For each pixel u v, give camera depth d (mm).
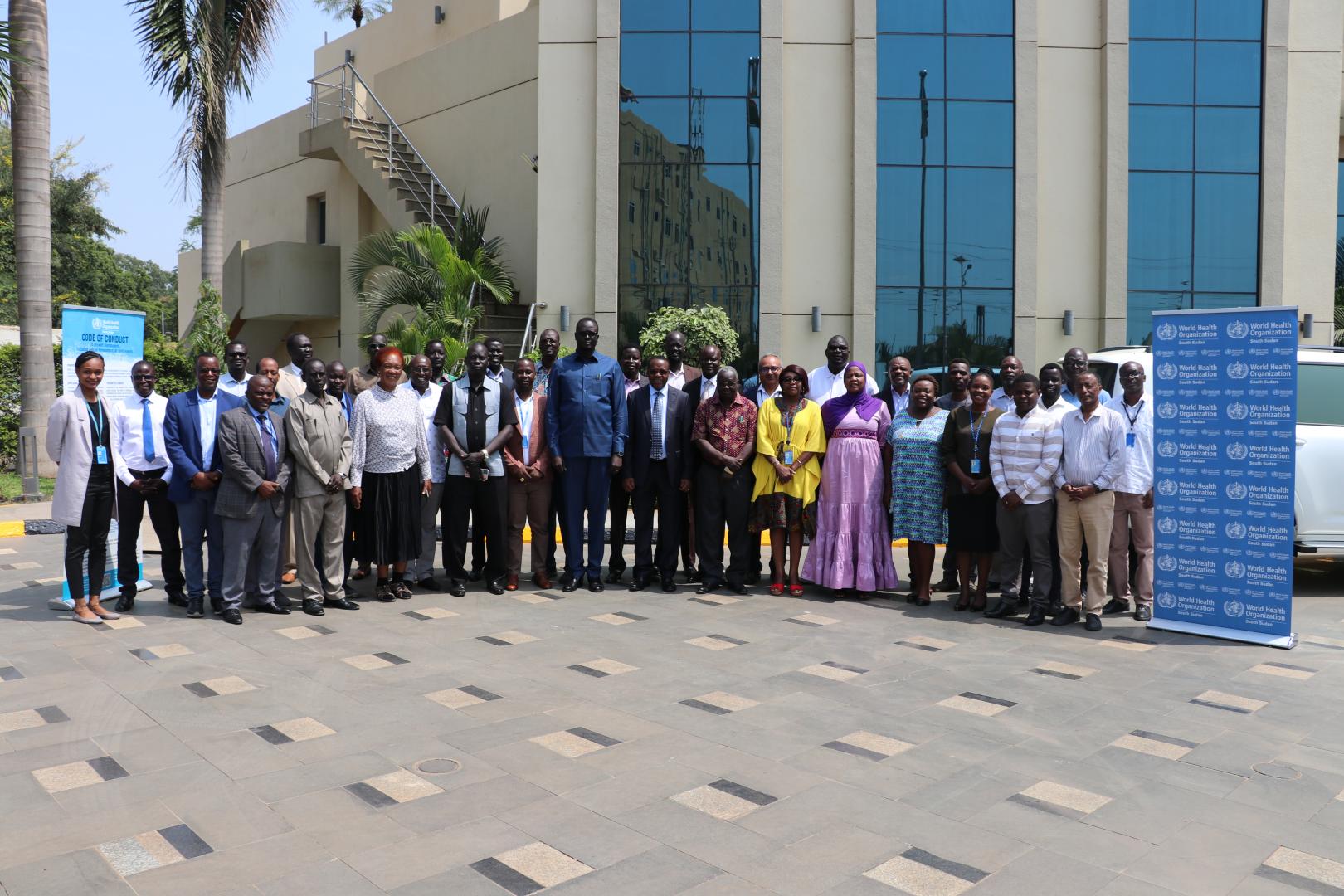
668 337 8766
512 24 18797
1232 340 6535
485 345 8094
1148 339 15469
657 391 8117
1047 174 15539
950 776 4207
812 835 3637
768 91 15180
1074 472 6875
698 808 3857
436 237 15578
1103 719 4949
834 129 15398
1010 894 3230
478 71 19625
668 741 4586
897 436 7680
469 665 5801
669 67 15297
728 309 15438
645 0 15289
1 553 9469
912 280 15469
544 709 5016
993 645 6438
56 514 6715
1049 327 15586
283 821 3717
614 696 5242
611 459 8078
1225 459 6602
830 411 7918
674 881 3293
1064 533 6961
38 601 7457
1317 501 7977
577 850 3508
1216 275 15469
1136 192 15414
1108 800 3979
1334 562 9898
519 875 3320
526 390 8086
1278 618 6418
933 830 3689
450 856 3447
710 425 7938
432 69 20750
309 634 6539
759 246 15312
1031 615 7008
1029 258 15375
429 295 15961
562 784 4078
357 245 21125
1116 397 7613
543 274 15531
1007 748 4535
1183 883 3318
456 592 7805
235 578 6820
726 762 4340
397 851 3482
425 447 7719
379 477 7578
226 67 15500
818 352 15461
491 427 7824
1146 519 7195
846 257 15445
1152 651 6301
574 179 15484
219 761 4297
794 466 7863
